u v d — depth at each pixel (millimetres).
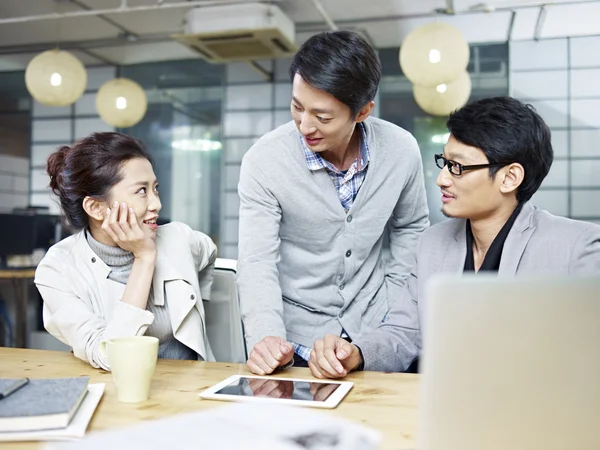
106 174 1394
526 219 1372
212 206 6934
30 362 1312
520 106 1309
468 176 1324
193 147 6977
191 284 1486
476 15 5523
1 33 6242
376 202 1639
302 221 1622
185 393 1052
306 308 1694
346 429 653
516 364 596
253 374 1211
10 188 7309
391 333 1418
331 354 1189
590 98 5898
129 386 985
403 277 1775
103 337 1270
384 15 5613
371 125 1639
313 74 1323
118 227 1374
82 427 822
